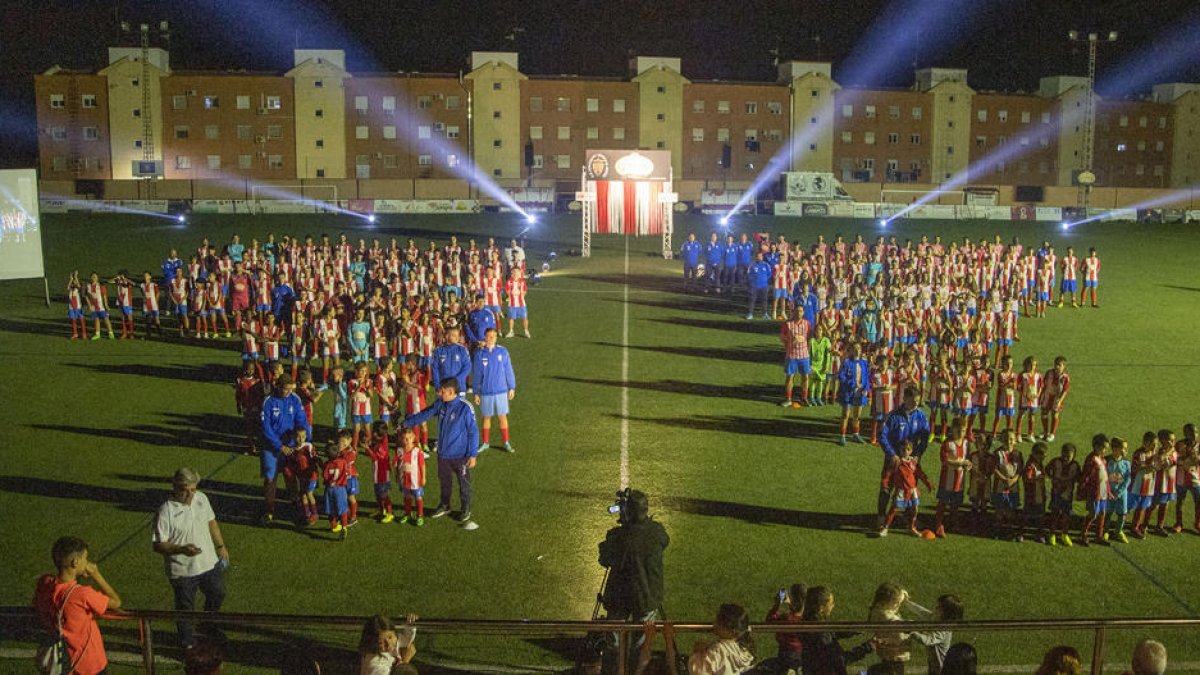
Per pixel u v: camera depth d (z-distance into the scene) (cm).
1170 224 7012
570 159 9512
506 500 1644
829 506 1644
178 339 2998
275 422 1514
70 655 798
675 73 9512
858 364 1989
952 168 10094
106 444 1917
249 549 1409
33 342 2925
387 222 6384
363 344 2514
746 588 1311
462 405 1516
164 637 1132
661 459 1886
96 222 6147
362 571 1341
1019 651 1132
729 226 6362
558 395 2367
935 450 1980
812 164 9869
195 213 7044
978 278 3634
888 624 780
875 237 5819
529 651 1127
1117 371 2709
